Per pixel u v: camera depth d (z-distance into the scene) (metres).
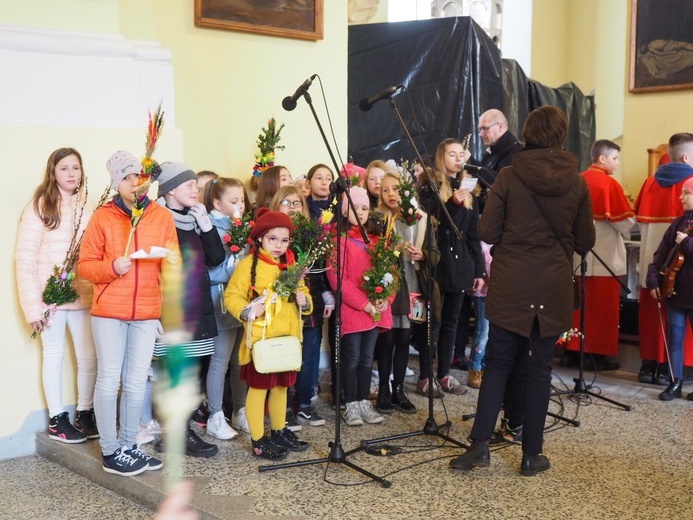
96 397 3.21
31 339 3.69
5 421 3.65
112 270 3.11
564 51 8.99
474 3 8.55
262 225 3.46
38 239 3.52
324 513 2.85
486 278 4.61
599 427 3.96
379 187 4.43
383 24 6.18
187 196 3.44
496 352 3.22
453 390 4.55
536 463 3.25
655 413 4.24
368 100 3.67
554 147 3.17
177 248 3.32
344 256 3.84
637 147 7.88
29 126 3.65
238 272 3.49
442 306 4.53
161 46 4.18
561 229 3.16
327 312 4.08
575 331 4.68
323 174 4.36
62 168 3.54
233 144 4.80
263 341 3.32
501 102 6.29
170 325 3.24
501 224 3.23
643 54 7.73
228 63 4.74
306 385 4.00
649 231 5.05
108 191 3.62
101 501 3.17
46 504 3.14
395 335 4.20
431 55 6.05
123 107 3.98
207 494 3.02
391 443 3.63
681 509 2.89
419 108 6.09
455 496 3.01
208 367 3.70
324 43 5.16
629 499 2.99
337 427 3.34
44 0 3.76
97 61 3.88
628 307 5.46
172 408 2.45
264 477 3.20
